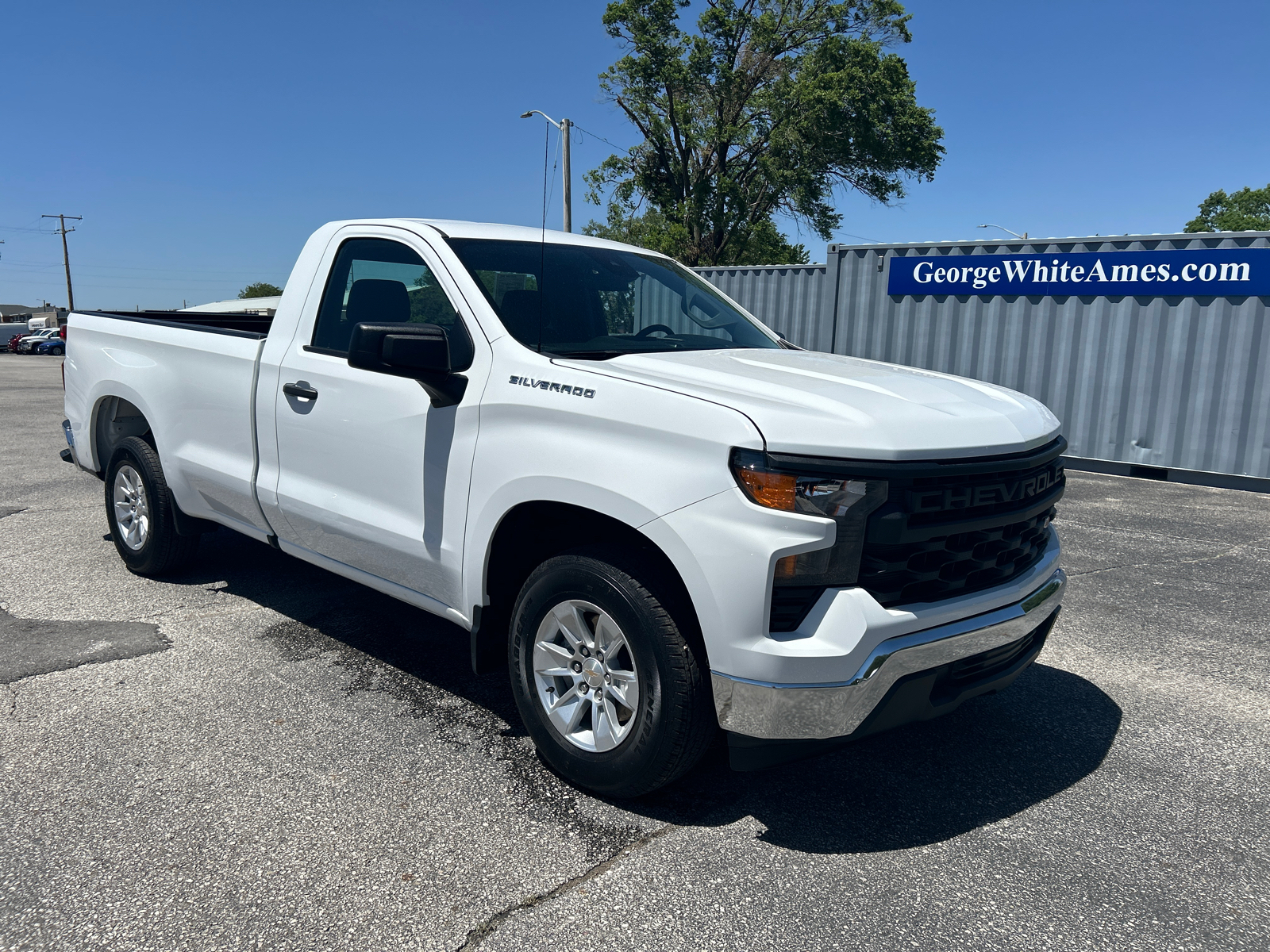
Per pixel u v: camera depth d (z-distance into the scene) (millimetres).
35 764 3018
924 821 2859
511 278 3432
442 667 3973
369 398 3459
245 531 4348
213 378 4258
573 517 3100
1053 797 3033
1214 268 9430
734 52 33844
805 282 12953
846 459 2447
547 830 2725
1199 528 7367
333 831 2680
